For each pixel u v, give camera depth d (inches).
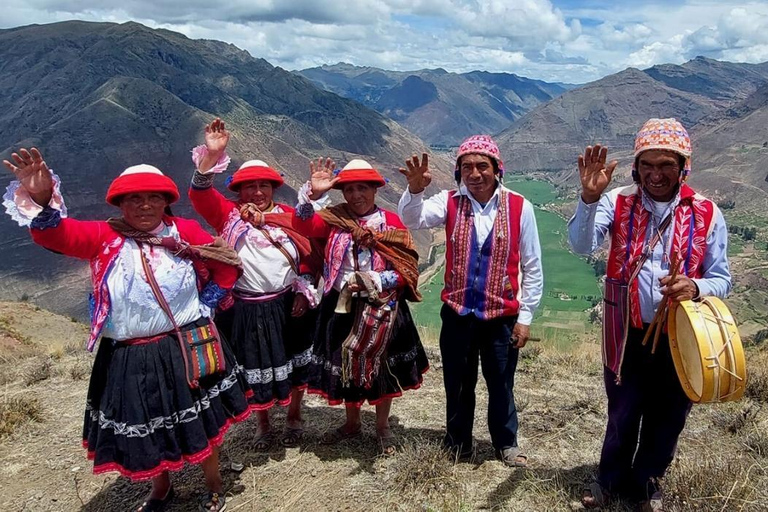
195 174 155.6
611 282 135.4
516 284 154.3
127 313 126.1
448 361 159.6
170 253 132.7
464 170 148.9
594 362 262.7
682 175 125.0
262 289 163.5
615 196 135.7
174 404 130.6
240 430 191.8
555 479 155.6
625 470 143.2
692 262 127.0
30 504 154.6
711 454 164.2
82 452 182.2
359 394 166.4
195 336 134.4
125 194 125.1
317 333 169.0
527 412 201.6
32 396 231.6
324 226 164.4
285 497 152.0
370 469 164.2
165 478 147.9
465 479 156.9
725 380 112.4
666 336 129.9
